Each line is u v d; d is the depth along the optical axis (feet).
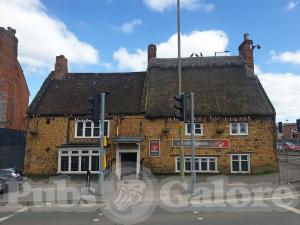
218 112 91.50
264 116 90.74
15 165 100.83
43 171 92.68
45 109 96.53
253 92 96.68
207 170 90.12
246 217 37.55
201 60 107.76
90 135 93.97
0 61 112.37
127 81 106.32
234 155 90.22
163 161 90.53
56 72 109.19
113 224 35.27
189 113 58.18
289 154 131.75
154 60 109.29
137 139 88.94
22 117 126.72
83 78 108.58
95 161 90.84
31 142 94.32
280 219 36.22
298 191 57.98
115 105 96.27
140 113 93.20
